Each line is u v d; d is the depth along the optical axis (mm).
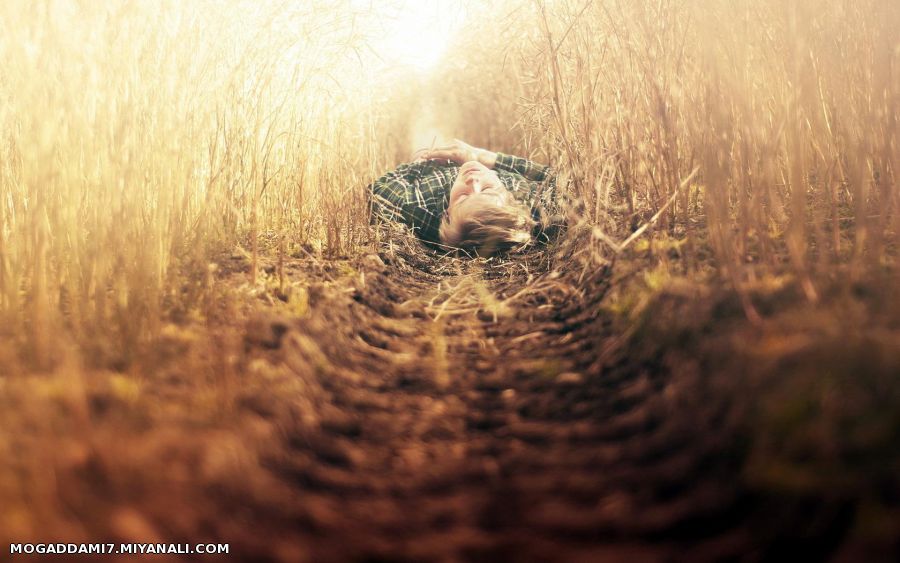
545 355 1971
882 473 1106
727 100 2139
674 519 1187
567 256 2795
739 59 2133
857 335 1415
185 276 2236
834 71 2336
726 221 1884
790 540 1086
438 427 1604
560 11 2947
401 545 1172
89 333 1762
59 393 1453
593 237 2500
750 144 2309
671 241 2320
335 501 1300
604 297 2205
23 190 2139
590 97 2746
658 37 2543
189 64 2322
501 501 1295
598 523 1206
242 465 1291
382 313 2373
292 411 1538
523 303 2453
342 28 2957
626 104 2639
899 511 1042
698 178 2609
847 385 1273
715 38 2137
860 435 1181
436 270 3066
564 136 2781
